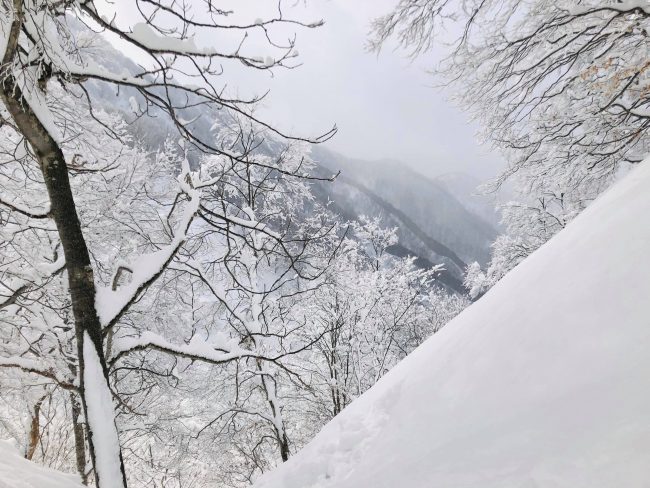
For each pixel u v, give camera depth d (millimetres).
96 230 8695
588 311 1658
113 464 2727
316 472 2855
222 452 10102
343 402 11703
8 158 6266
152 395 9344
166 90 2979
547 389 1518
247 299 8414
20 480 3445
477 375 2074
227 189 9414
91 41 3467
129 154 9031
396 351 15062
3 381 6000
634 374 1229
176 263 5293
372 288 12477
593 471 1004
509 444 1368
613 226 2025
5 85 2658
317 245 9078
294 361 11711
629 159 7219
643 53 6035
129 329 9039
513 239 13578
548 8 6277
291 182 9891
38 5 2486
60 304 6203
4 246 5730
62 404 8633
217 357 3682
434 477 1485
